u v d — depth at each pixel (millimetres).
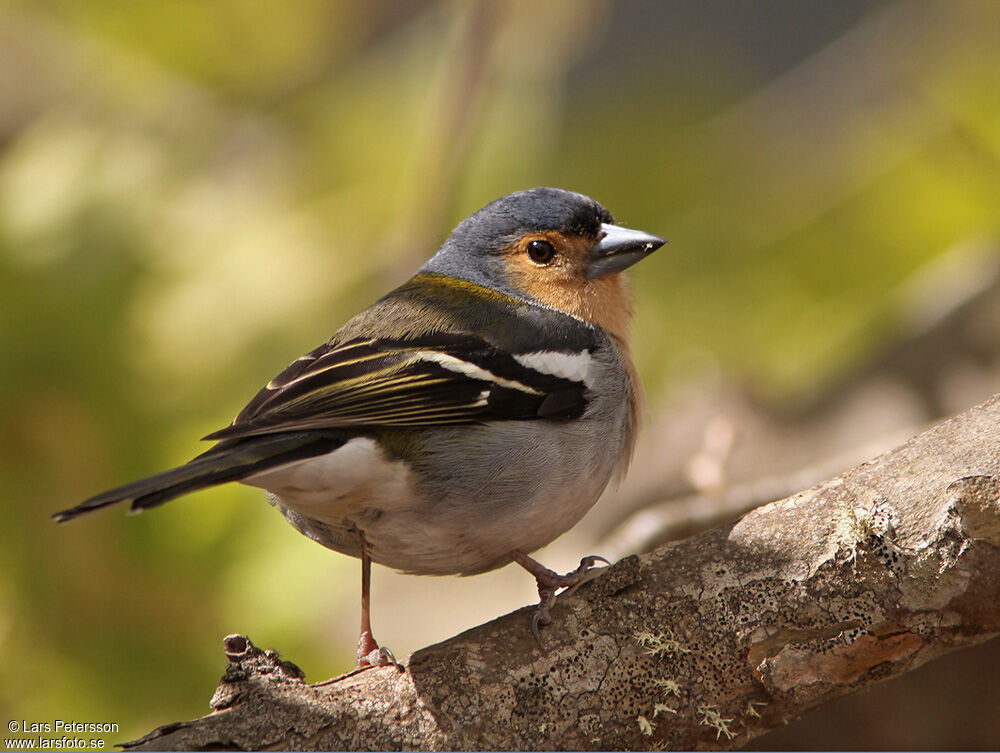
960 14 12078
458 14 11602
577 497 8070
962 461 6504
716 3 16781
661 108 12375
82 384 9648
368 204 11289
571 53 11688
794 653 6395
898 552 6410
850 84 12898
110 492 6352
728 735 6426
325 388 7555
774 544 6605
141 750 6082
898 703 10180
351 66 12633
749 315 11656
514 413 7895
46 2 11719
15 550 9305
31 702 9016
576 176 12031
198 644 9180
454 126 11227
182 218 10633
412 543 7727
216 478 6828
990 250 11531
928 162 11656
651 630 6496
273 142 11594
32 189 10367
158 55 11688
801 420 11805
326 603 9508
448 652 6539
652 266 11812
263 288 10508
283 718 6215
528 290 9047
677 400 12164
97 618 9234
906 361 11703
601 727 6355
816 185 12156
